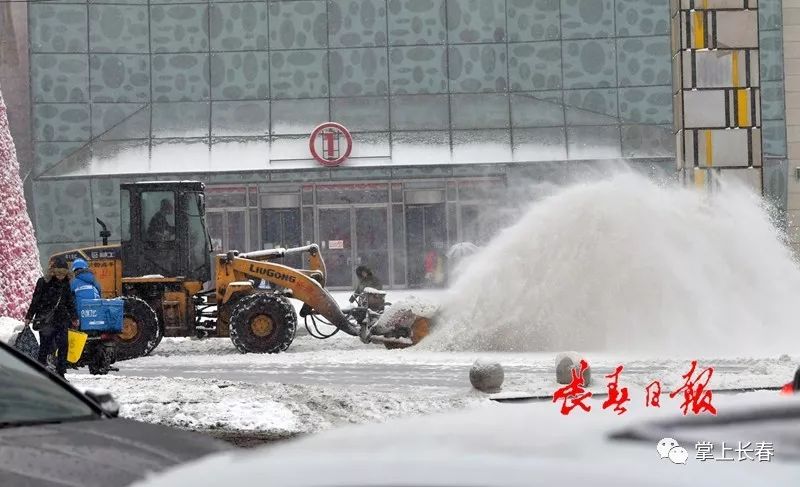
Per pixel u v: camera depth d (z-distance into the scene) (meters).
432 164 62.06
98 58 62.94
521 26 63.66
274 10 63.78
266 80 63.50
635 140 62.62
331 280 61.94
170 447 5.49
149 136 62.62
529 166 61.97
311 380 22.61
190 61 63.38
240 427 15.00
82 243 61.75
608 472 1.86
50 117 62.38
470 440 2.11
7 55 67.62
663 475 1.85
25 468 4.86
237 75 63.47
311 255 32.69
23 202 31.89
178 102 63.22
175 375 23.91
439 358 27.67
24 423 5.88
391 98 63.38
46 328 20.27
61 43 62.78
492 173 62.09
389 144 62.62
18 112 67.44
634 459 1.92
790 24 63.66
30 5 62.59
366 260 61.97
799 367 4.55
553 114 63.12
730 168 55.53
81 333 20.34
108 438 5.50
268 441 14.05
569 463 1.91
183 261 30.98
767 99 63.16
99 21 63.06
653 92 63.03
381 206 62.09
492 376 18.67
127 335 29.23
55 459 5.02
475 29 63.72
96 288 22.08
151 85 63.22
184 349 31.61
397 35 63.72
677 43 56.78
